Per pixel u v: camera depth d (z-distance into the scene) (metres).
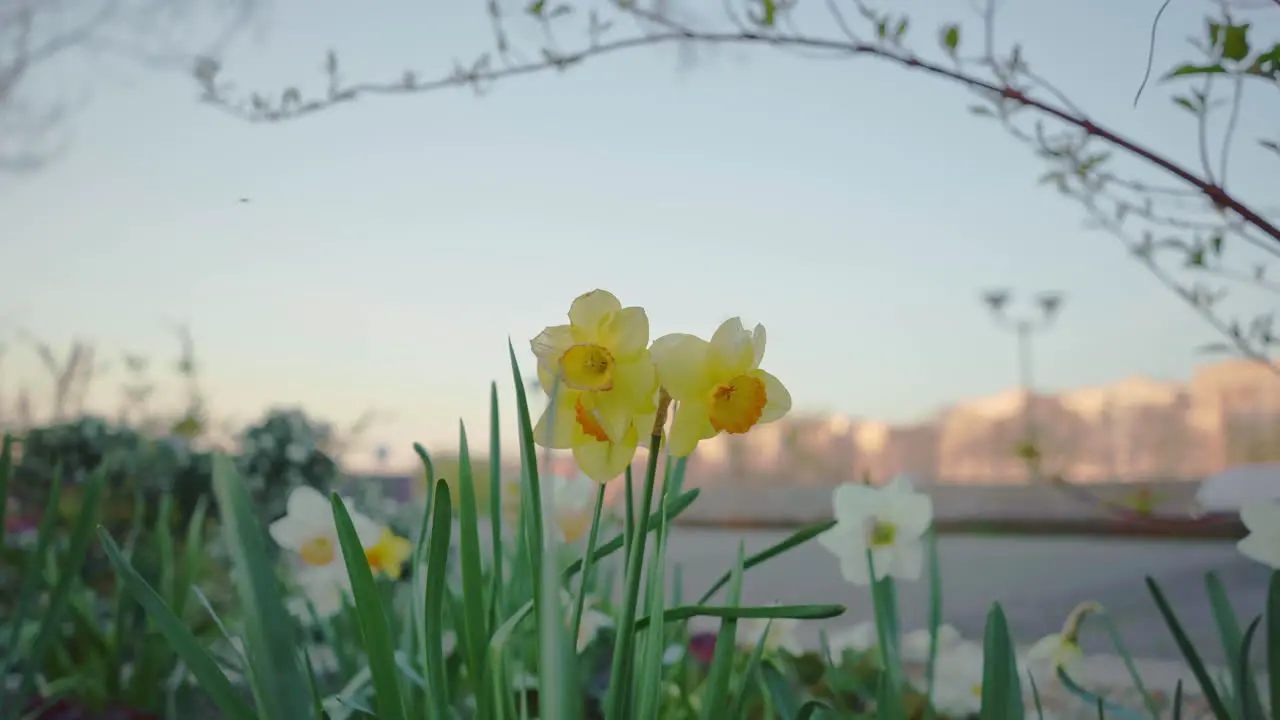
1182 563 4.57
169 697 1.14
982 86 1.12
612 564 1.33
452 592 0.92
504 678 0.71
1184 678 1.87
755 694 1.08
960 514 6.29
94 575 1.96
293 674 0.55
